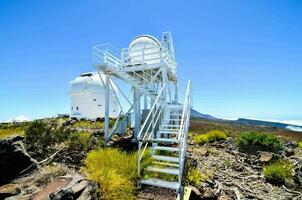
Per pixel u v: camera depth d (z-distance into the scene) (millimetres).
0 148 6422
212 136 19812
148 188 6785
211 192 7398
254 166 12344
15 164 6578
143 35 16984
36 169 6934
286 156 14555
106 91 13289
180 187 6594
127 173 6980
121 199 5527
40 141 8961
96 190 5355
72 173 6793
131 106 14625
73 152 9023
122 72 13000
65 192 4859
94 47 12711
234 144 17984
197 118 48844
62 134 10062
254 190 8891
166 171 7145
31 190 5602
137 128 14039
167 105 12812
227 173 10836
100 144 10805
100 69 12867
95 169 6414
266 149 15367
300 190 9148
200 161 12391
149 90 13375
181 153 7605
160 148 8258
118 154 8062
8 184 5820
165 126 10148
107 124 12750
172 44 15594
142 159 7895
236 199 7883
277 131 32875
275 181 9883
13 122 23516
